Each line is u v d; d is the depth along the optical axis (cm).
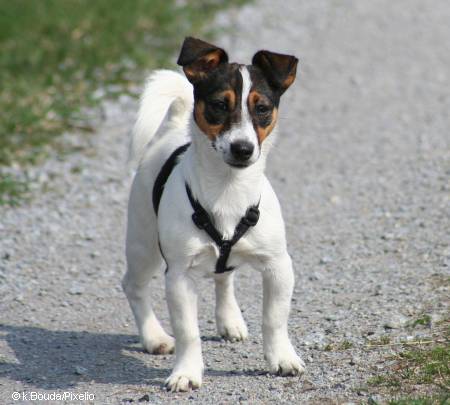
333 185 1527
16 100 1888
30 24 2353
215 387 831
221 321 977
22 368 913
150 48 2281
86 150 1700
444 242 1199
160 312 1069
